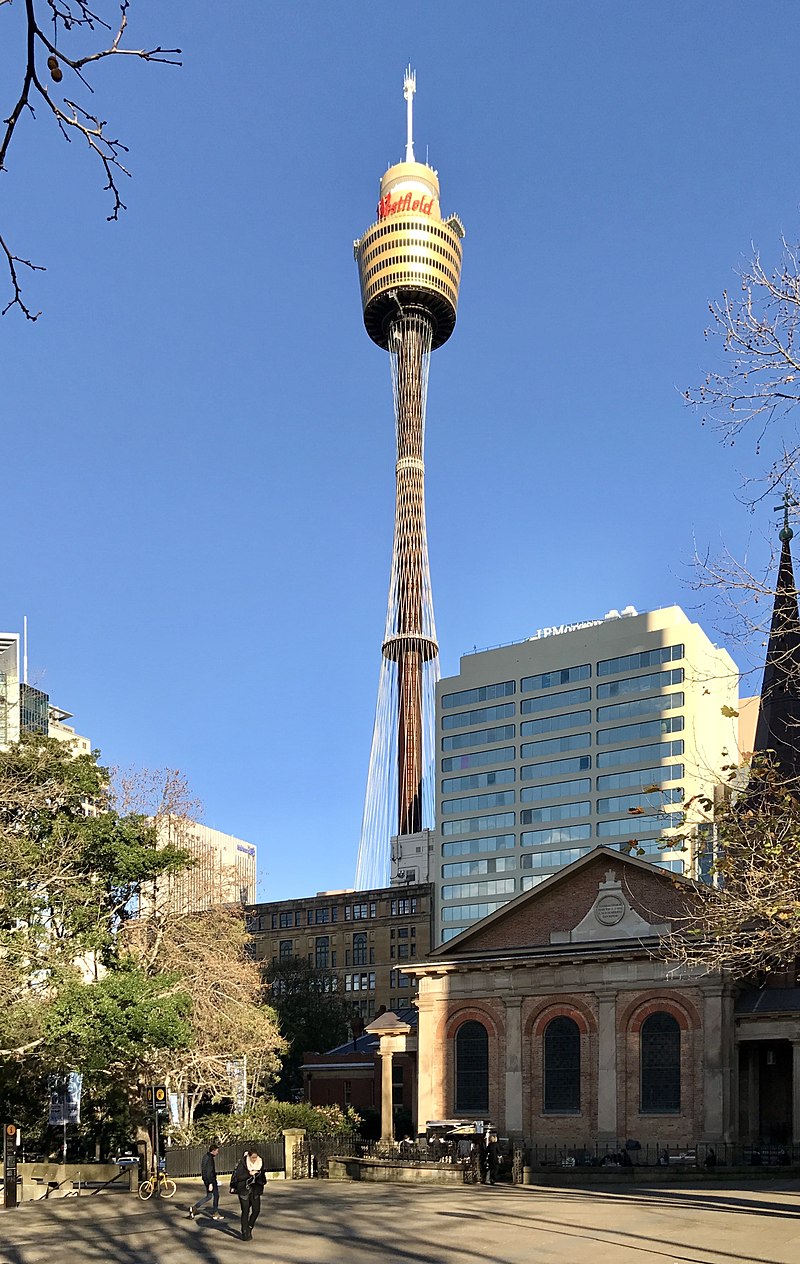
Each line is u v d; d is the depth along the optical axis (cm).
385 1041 5631
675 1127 4766
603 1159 4553
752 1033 4822
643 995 4975
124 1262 2488
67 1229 3105
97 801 5144
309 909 15025
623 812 13025
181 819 5584
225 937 5722
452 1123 4981
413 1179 4375
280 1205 3534
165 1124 5259
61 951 4462
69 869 4719
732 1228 2623
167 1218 3303
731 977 4766
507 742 14238
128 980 4216
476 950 5641
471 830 14275
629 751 13162
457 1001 5431
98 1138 5403
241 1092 5375
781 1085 5194
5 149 725
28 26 687
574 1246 2442
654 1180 4091
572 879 5475
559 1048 5153
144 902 5569
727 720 13238
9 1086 4716
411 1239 2678
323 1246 2627
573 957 5109
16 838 4594
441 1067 5403
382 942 14388
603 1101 4931
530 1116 5125
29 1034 4441
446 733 14850
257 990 6194
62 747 5125
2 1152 4847
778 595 2122
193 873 5875
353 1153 4906
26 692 8094
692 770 12469
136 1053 4147
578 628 14625
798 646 2158
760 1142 5022
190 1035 4344
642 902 5228
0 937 4397
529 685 14238
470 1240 2616
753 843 2347
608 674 13575
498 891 13825
